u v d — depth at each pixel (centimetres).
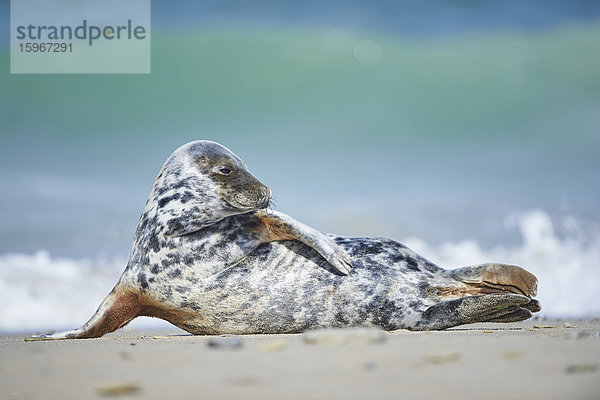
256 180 2478
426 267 2502
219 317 2409
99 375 1359
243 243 2380
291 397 1121
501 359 1410
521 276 2405
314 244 2358
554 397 1084
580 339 1762
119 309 2470
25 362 1545
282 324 2406
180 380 1280
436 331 2311
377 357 1459
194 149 2534
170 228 2381
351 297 2381
